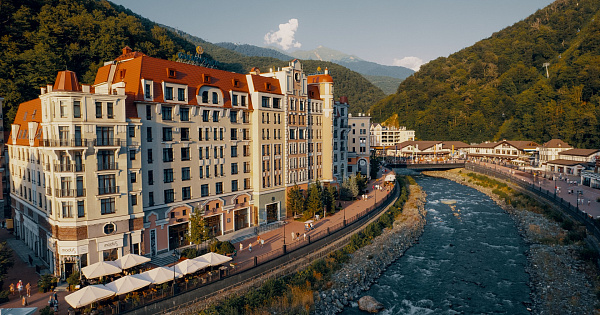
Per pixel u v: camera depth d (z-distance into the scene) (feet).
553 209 305.94
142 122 189.26
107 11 595.88
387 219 281.54
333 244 225.56
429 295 183.73
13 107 320.29
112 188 174.19
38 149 190.80
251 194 253.24
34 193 201.26
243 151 247.70
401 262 225.76
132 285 137.08
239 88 246.68
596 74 644.69
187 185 213.05
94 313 127.54
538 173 500.33
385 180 422.00
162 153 199.41
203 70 230.89
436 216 328.90
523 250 242.17
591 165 458.50
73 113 161.17
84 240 166.09
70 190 164.96
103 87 205.46
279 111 269.03
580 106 649.20
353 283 191.11
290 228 253.65
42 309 130.62
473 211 347.77
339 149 386.52
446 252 241.14
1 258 158.10
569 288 178.91
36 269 180.34
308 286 175.94
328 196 293.64
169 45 582.35
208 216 223.51
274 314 153.79
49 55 366.02
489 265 218.79
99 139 169.37
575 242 233.14
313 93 321.52
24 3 433.48
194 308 147.84
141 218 187.11
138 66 196.34
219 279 159.43
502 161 630.74
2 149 284.61
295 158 286.66
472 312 167.12
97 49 446.19
